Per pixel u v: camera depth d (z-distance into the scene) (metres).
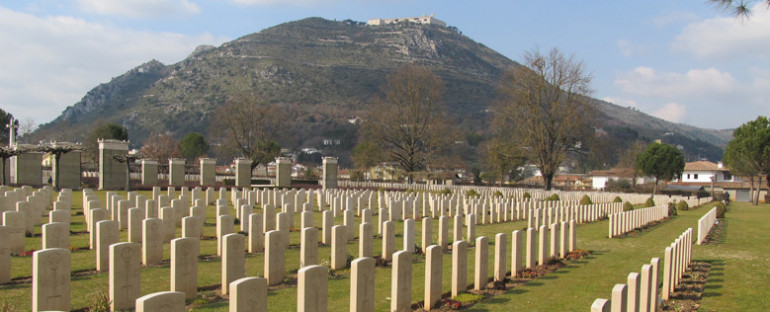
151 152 68.75
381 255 15.12
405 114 64.50
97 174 55.72
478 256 11.70
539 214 23.20
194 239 10.17
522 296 11.31
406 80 65.88
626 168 90.81
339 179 64.56
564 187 71.19
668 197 50.16
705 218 22.30
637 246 19.30
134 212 15.15
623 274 13.87
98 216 14.58
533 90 53.56
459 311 10.09
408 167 65.00
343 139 113.50
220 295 10.43
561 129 52.44
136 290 9.30
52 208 24.27
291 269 12.83
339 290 11.07
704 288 12.55
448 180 71.69
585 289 12.07
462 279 11.32
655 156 67.44
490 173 78.81
